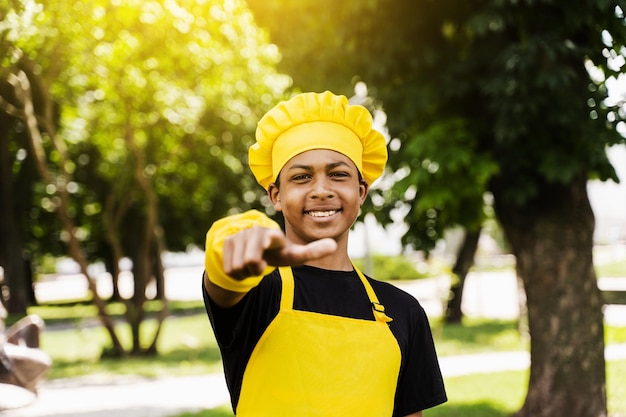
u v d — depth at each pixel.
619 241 39.97
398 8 5.62
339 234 1.99
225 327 1.74
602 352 6.16
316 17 5.84
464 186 5.74
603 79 5.04
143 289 14.00
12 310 22.22
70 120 17.56
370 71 5.73
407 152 5.78
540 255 6.15
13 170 20.61
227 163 15.97
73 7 8.01
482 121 5.81
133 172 14.34
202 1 9.41
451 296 16.91
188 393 9.71
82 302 32.72
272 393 1.83
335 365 1.86
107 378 11.22
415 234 6.56
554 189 6.10
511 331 15.02
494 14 5.06
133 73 11.65
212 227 1.52
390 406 1.99
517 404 7.74
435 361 2.16
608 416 6.23
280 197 2.03
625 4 4.40
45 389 10.34
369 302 2.01
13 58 7.39
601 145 5.16
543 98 5.12
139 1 8.95
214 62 11.18
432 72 5.77
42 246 28.69
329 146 1.98
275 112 2.05
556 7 5.07
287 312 1.87
